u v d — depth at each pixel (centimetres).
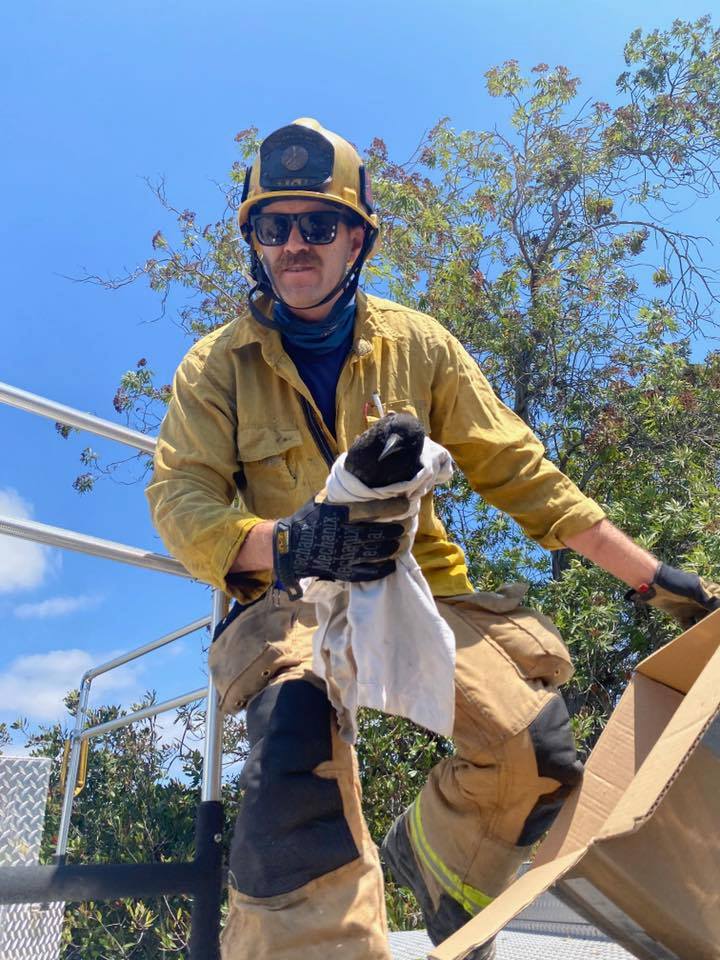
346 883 167
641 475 1023
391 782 752
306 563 162
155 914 728
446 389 235
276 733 177
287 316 228
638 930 145
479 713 197
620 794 168
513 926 167
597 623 802
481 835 203
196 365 227
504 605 215
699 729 136
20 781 243
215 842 246
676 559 863
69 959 716
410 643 168
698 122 1123
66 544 246
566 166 1113
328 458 223
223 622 217
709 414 1046
